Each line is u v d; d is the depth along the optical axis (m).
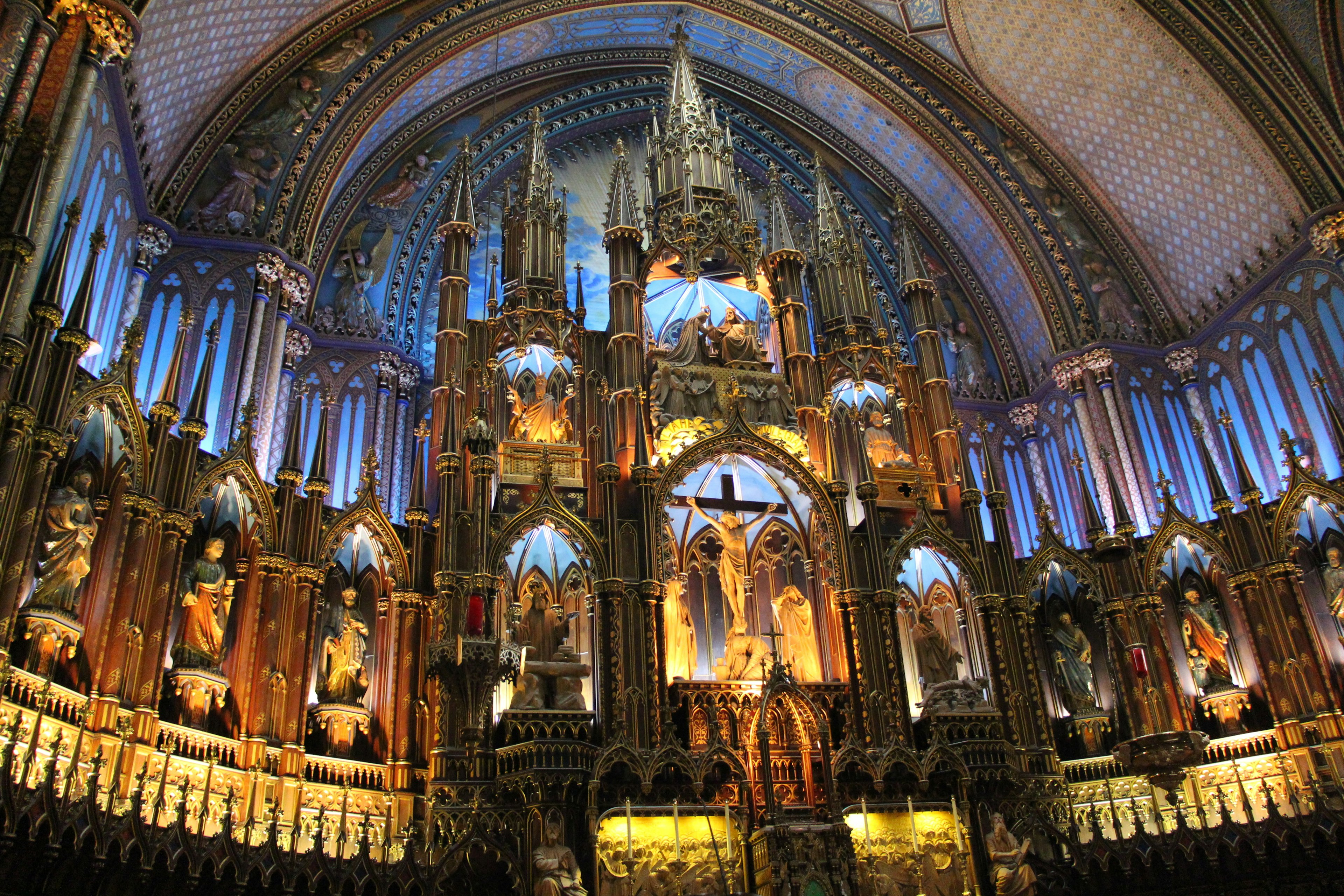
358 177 29.28
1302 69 26.50
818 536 25.38
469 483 23.02
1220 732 24.30
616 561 22.83
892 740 21.91
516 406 25.45
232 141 25.39
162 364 22.84
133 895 15.34
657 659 22.11
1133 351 30.38
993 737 22.95
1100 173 31.97
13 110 15.95
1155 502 28.52
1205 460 26.08
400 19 28.62
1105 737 24.77
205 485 19.88
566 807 19.69
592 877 19.11
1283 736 22.98
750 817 20.16
